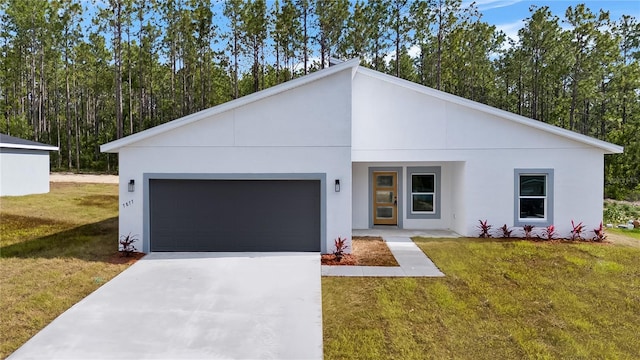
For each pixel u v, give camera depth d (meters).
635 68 28.23
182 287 7.21
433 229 13.35
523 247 10.31
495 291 7.00
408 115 11.70
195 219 9.99
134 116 45.44
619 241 11.28
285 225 9.97
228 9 32.19
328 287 7.27
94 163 38.50
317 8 31.09
